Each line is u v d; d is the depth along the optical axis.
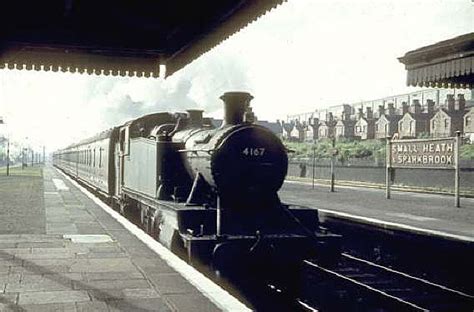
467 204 20.56
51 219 13.80
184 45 6.89
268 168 9.76
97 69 7.49
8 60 6.79
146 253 8.81
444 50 10.91
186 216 9.29
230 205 9.70
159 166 11.22
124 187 15.57
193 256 8.57
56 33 6.46
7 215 14.79
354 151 43.53
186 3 6.14
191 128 12.28
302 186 33.97
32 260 8.15
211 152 9.46
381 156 39.44
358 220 13.76
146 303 5.82
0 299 5.90
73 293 6.20
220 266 8.62
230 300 5.93
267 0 5.59
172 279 6.94
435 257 10.95
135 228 11.73
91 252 8.88
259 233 8.85
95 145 23.70
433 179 28.31
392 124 61.81
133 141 14.26
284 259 8.99
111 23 6.62
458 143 18.33
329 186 34.06
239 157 9.56
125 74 7.68
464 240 10.04
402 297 9.25
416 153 19.95
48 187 29.33
